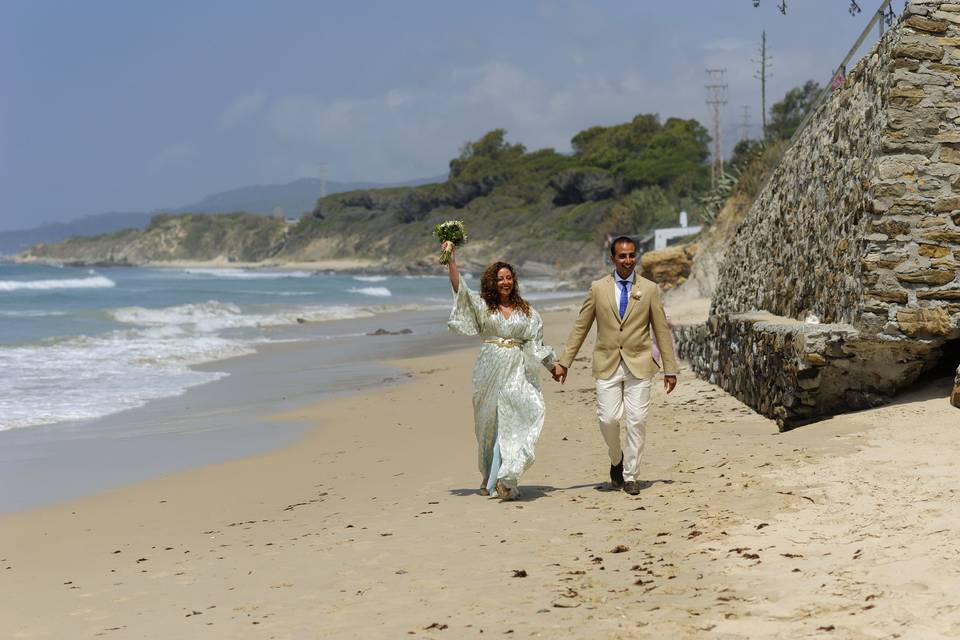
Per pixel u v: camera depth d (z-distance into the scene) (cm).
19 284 6347
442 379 1816
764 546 523
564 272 10381
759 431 955
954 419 775
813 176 1122
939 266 873
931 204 877
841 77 1069
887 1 934
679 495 689
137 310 3531
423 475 931
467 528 663
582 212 13125
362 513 764
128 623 513
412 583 536
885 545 489
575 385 1583
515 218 14388
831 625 392
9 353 2242
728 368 1234
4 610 564
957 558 449
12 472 1058
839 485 625
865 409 898
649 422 1092
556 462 928
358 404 1516
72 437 1272
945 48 881
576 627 431
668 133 14462
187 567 638
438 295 6419
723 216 3700
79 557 709
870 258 881
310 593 537
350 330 3238
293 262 19850
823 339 886
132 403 1566
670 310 2841
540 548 589
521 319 768
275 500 875
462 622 457
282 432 1285
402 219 18825
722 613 425
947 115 878
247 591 555
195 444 1211
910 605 400
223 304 3888
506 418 762
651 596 466
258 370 2041
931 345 870
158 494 938
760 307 1354
